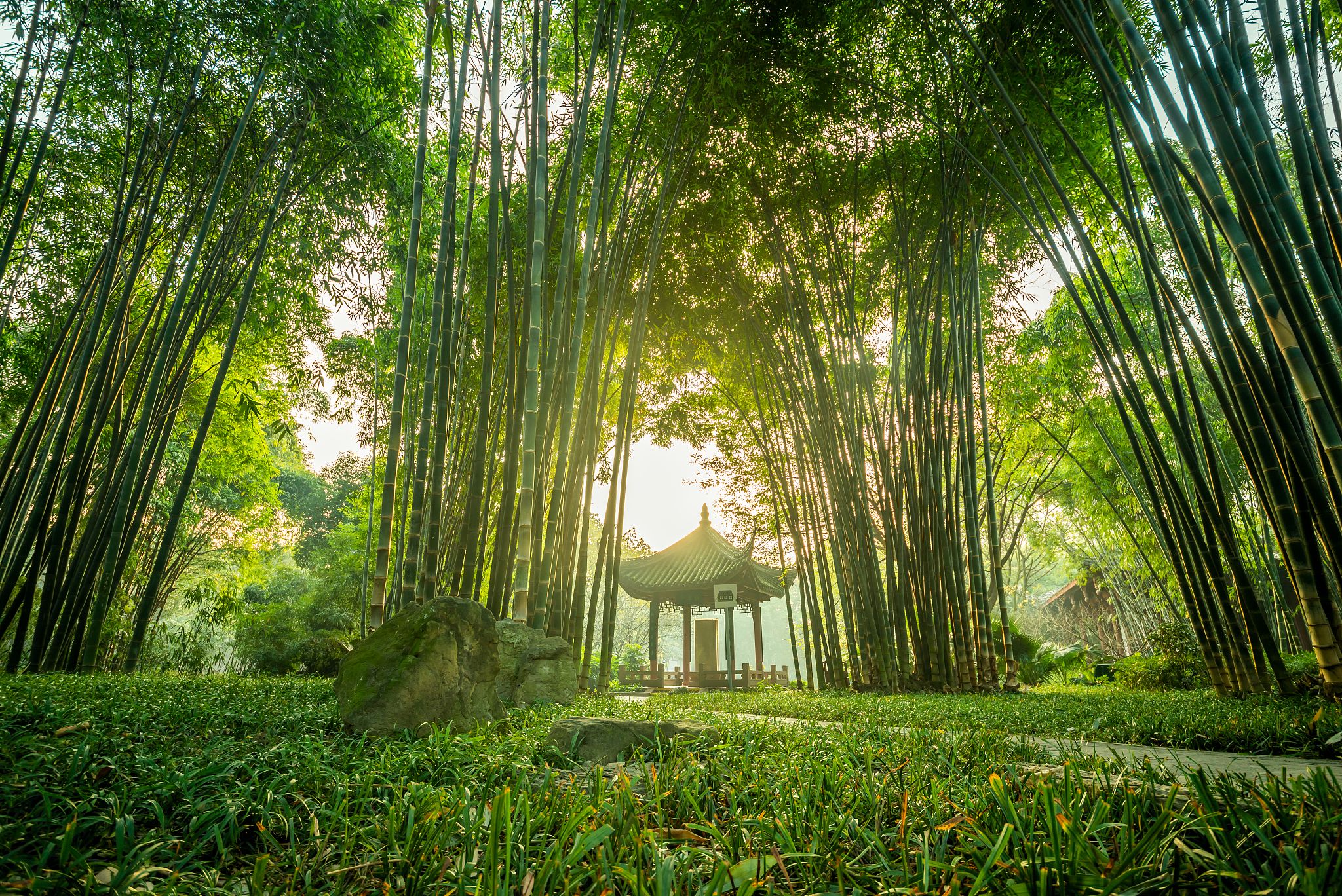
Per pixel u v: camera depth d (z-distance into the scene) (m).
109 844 1.30
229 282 6.97
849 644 7.64
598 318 5.96
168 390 6.73
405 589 4.55
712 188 6.93
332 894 1.02
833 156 6.91
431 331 4.78
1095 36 4.04
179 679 5.66
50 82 5.80
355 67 6.13
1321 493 3.62
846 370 7.57
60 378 5.95
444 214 4.88
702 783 1.65
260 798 1.47
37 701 2.84
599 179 5.00
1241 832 1.09
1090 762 1.81
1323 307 2.81
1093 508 11.87
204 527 13.19
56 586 5.74
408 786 1.55
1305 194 3.22
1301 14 3.71
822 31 5.93
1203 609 5.18
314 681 6.70
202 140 6.27
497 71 4.99
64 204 6.48
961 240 6.66
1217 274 3.97
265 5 5.46
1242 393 4.01
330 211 7.20
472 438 7.83
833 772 1.70
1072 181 6.46
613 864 1.06
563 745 2.18
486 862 1.01
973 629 7.58
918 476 6.99
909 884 1.02
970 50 5.74
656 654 14.02
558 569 5.88
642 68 6.29
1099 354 5.44
